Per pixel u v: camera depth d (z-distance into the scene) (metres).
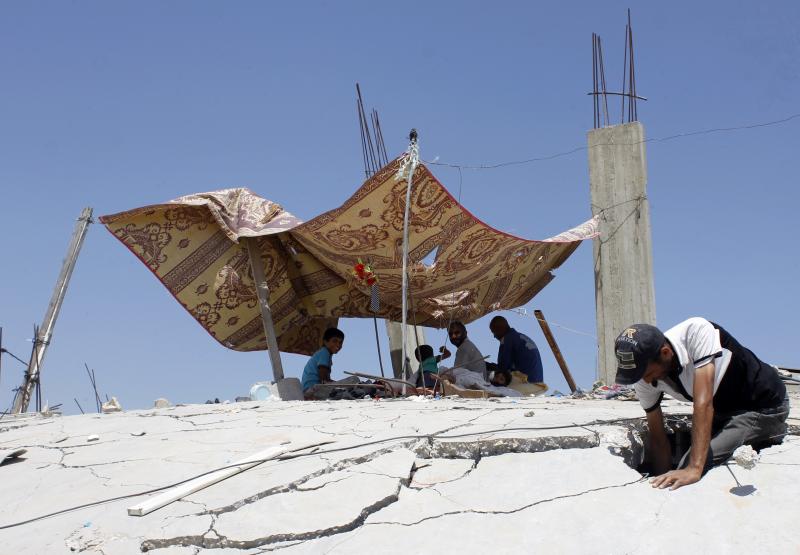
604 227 11.82
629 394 7.46
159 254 10.23
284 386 10.13
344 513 3.47
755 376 3.98
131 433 5.95
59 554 3.39
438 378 9.32
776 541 3.02
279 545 3.28
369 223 9.69
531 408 5.87
